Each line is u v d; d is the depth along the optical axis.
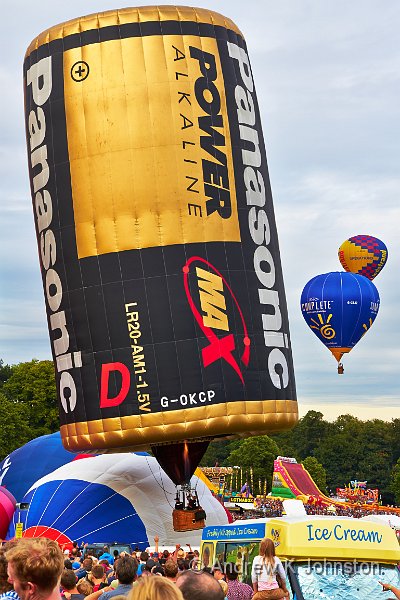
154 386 43.56
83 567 23.89
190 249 44.41
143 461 53.91
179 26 46.28
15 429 137.25
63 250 45.75
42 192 46.78
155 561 25.73
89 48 46.16
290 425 46.28
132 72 45.47
